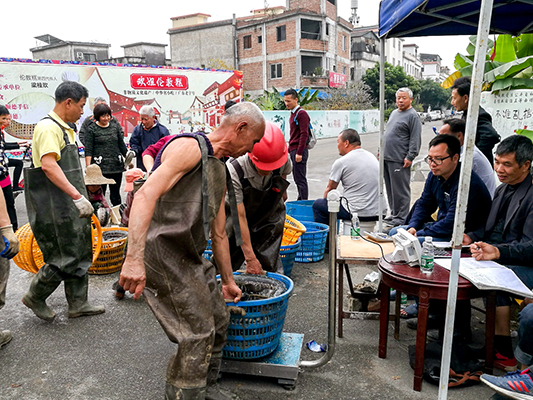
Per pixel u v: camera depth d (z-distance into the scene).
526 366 2.36
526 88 5.05
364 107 31.45
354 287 3.61
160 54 38.25
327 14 35.00
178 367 1.98
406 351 2.94
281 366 2.49
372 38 47.41
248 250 2.96
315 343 3.00
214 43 35.62
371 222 4.76
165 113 12.24
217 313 2.19
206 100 12.71
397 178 5.78
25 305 3.39
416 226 3.61
